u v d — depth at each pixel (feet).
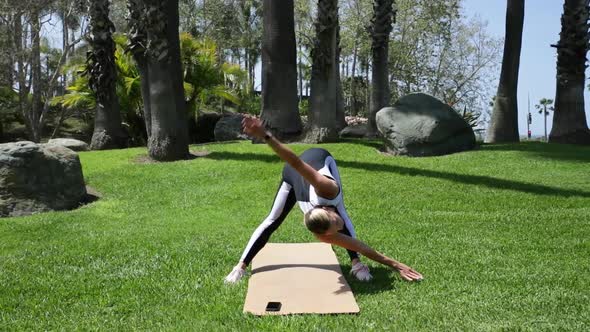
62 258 21.15
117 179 36.99
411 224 25.72
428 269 18.38
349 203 30.63
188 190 34.35
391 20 58.34
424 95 45.88
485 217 27.07
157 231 25.40
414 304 14.97
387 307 14.76
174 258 20.62
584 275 17.51
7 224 26.99
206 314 14.74
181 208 30.76
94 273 19.13
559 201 30.14
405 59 108.78
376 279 17.42
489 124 57.11
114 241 23.54
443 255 20.15
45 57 98.94
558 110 54.03
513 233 23.67
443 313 14.24
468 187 33.40
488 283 16.76
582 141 52.80
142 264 19.95
